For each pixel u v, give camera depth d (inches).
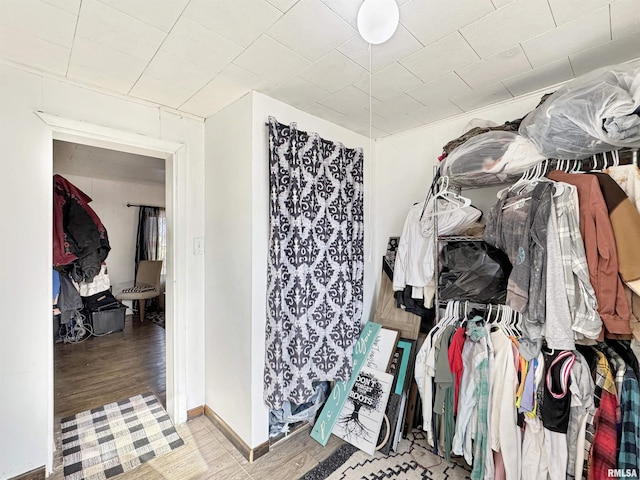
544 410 55.9
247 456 72.6
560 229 52.5
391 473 67.8
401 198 100.3
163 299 212.2
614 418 51.4
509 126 66.9
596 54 58.6
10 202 61.9
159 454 74.0
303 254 76.0
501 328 65.1
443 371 68.8
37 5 45.6
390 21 38.4
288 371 74.2
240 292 75.5
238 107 76.4
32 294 64.5
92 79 67.7
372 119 89.4
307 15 48.3
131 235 207.2
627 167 51.3
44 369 66.0
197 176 89.0
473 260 70.2
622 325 46.6
